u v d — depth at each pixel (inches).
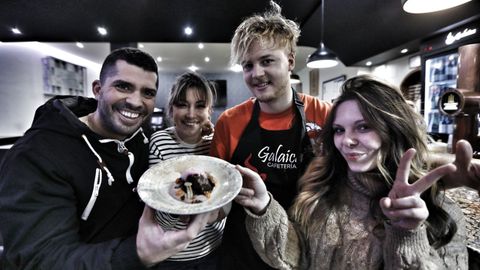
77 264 22.0
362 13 121.0
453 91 63.9
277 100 42.3
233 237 49.4
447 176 26.2
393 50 142.4
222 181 26.8
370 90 28.9
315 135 42.1
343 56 172.4
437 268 24.0
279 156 42.4
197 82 49.3
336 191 32.7
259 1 112.2
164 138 48.4
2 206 26.4
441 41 115.3
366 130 28.9
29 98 189.2
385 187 29.4
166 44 197.3
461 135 63.2
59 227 27.0
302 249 33.2
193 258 45.9
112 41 150.9
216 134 49.1
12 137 166.9
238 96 355.3
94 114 39.9
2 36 143.9
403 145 28.8
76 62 241.8
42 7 115.0
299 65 294.7
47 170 29.7
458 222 28.4
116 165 37.5
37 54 195.3
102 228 35.8
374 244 28.0
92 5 113.8
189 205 22.5
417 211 21.5
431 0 58.0
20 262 23.8
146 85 36.6
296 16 127.0
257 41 38.3
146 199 23.0
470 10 94.3
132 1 111.3
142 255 22.2
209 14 121.1
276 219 30.9
